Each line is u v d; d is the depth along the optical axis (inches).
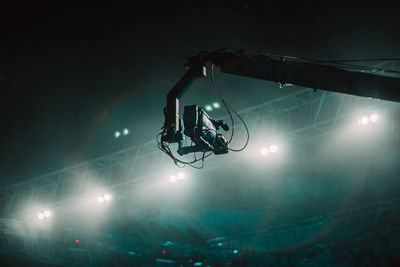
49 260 876.0
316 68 233.8
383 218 776.9
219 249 861.8
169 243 872.3
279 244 839.1
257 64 226.7
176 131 221.1
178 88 228.8
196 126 216.1
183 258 850.8
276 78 230.2
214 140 225.8
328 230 812.0
